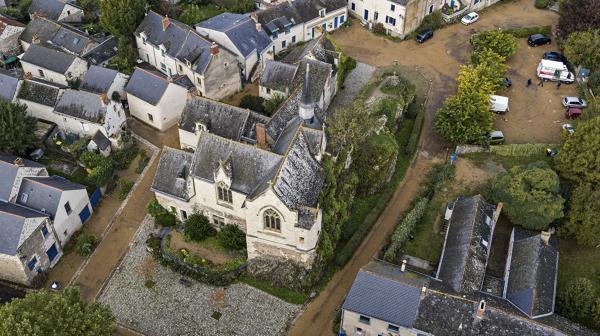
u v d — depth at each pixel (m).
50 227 73.50
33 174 78.12
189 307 70.62
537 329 60.50
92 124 88.19
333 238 75.88
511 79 107.56
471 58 106.94
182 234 78.00
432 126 98.06
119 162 89.19
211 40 100.00
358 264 76.12
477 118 90.81
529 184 77.12
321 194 72.88
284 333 68.19
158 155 91.75
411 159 92.25
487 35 109.38
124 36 108.12
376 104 94.12
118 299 71.56
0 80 93.50
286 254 71.56
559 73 105.31
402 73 109.06
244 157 71.56
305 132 75.44
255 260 73.62
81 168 88.38
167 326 68.69
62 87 93.19
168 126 96.81
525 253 70.38
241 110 83.81
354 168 84.38
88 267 75.44
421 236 79.31
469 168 89.56
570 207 77.56
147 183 86.94
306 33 117.06
